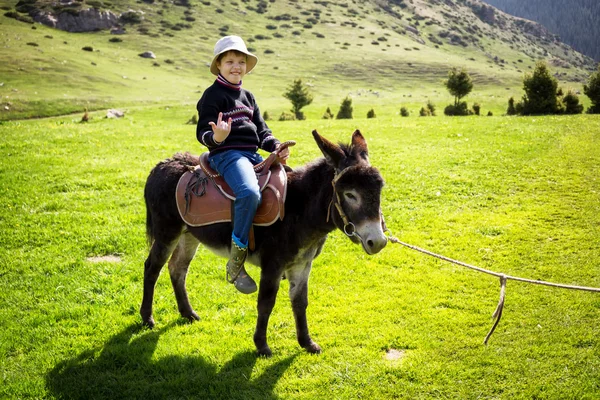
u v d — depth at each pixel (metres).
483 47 146.62
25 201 10.28
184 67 87.12
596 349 5.51
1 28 87.62
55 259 7.86
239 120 4.97
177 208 5.47
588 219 9.55
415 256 8.25
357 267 7.86
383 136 18.41
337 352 5.53
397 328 6.06
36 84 61.31
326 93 76.12
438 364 5.32
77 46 87.00
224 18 119.81
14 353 5.50
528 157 14.06
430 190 11.52
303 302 5.41
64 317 6.30
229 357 5.45
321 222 4.71
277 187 4.86
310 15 133.50
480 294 6.94
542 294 6.84
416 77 92.88
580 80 129.75
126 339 5.80
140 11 111.25
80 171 12.47
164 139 17.38
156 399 4.79
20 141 15.53
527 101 32.69
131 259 8.02
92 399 4.75
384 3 160.50
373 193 4.15
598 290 4.02
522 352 5.50
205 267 7.83
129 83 69.81
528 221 9.60
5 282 7.11
